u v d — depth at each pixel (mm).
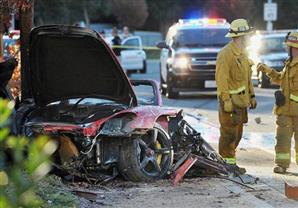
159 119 16969
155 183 16547
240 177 17531
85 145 15938
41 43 16547
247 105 18594
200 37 44938
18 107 17844
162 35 145375
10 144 6348
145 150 16516
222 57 18359
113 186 16125
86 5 135750
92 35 16031
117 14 141875
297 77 18406
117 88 17609
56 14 108438
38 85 17656
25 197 6148
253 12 111562
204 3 130625
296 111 18453
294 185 15750
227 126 18641
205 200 14750
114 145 16391
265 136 26609
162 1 151125
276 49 55375
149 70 86000
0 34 19641
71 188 15297
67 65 17188
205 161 17547
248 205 14312
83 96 17875
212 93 49281
